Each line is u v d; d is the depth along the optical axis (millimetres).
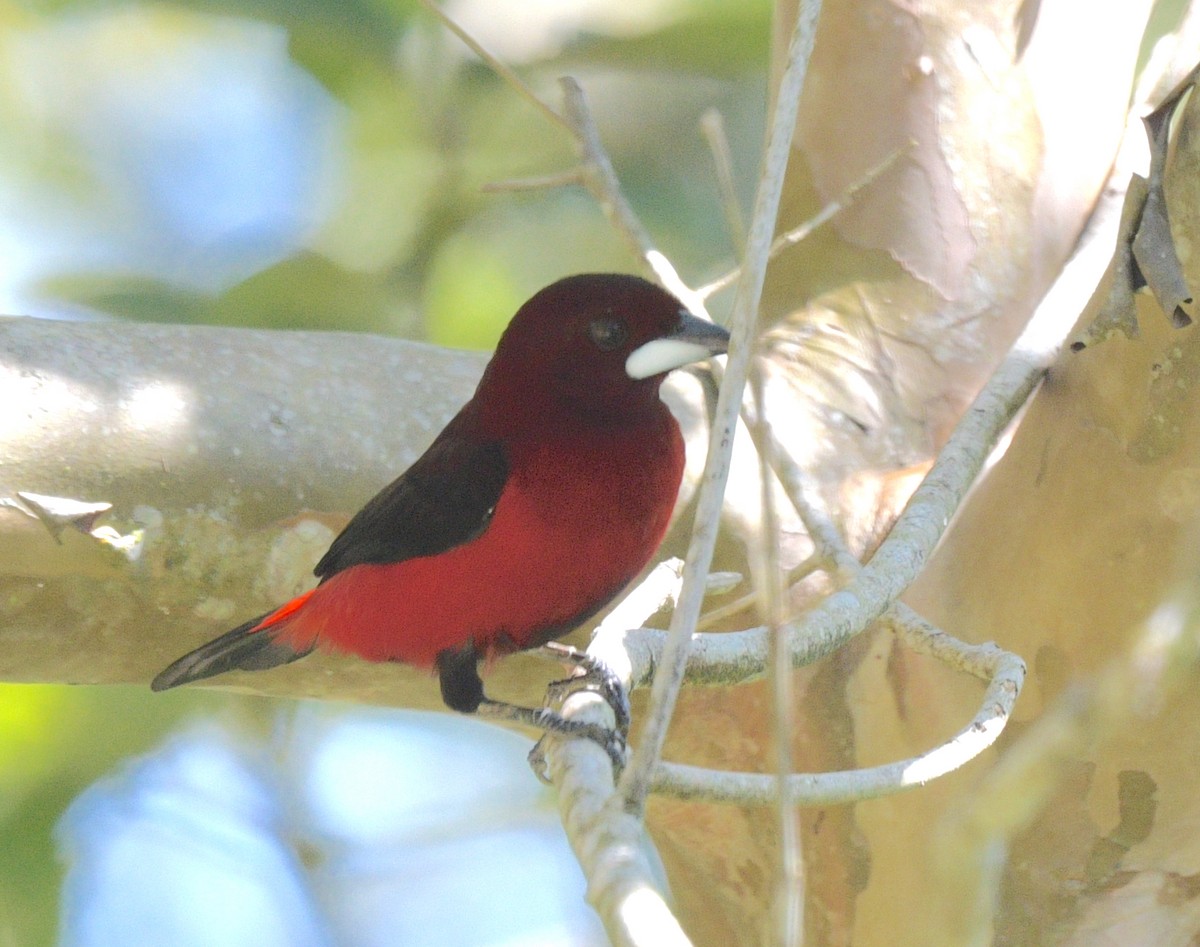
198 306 16188
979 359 10492
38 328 9008
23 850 14148
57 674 9375
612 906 4418
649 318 8148
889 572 7309
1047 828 9258
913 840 9586
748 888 10945
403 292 16594
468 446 8266
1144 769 8734
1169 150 7762
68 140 17922
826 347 10469
